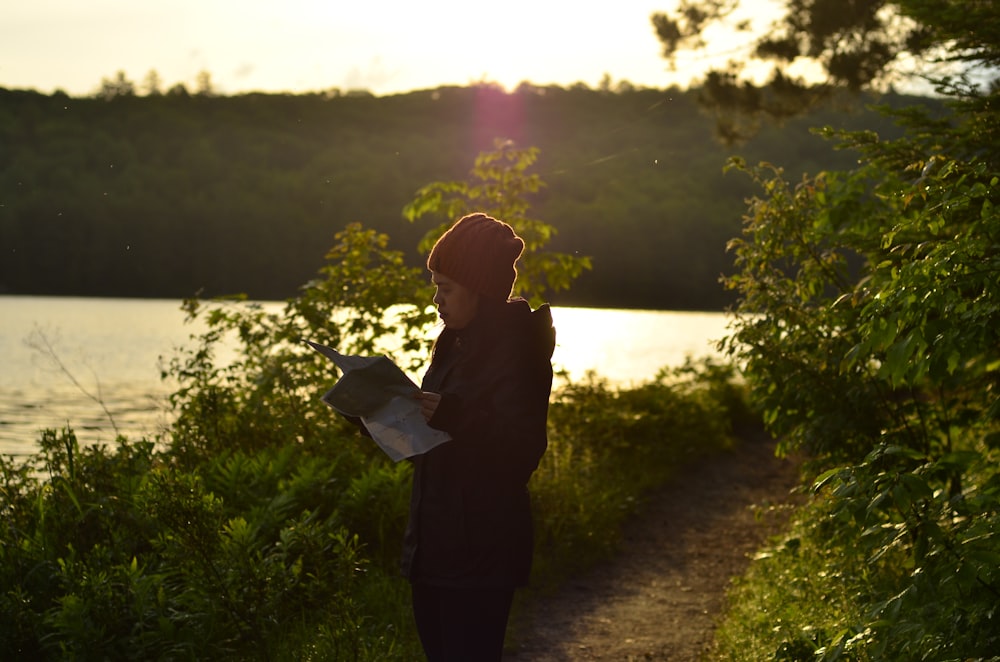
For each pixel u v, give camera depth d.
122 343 40.12
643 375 30.55
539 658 5.70
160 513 5.00
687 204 79.31
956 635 3.47
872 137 5.57
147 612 4.72
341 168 94.06
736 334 6.29
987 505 3.70
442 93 74.38
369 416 2.87
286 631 5.12
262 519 6.02
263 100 107.88
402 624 5.53
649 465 12.16
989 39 5.41
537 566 7.38
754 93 15.91
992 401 5.62
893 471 3.61
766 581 6.73
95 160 84.31
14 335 44.12
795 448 6.26
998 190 4.01
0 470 6.31
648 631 6.29
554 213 76.69
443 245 3.05
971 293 4.39
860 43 14.09
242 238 97.56
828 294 6.32
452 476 2.99
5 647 4.45
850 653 3.85
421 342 8.62
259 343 8.52
